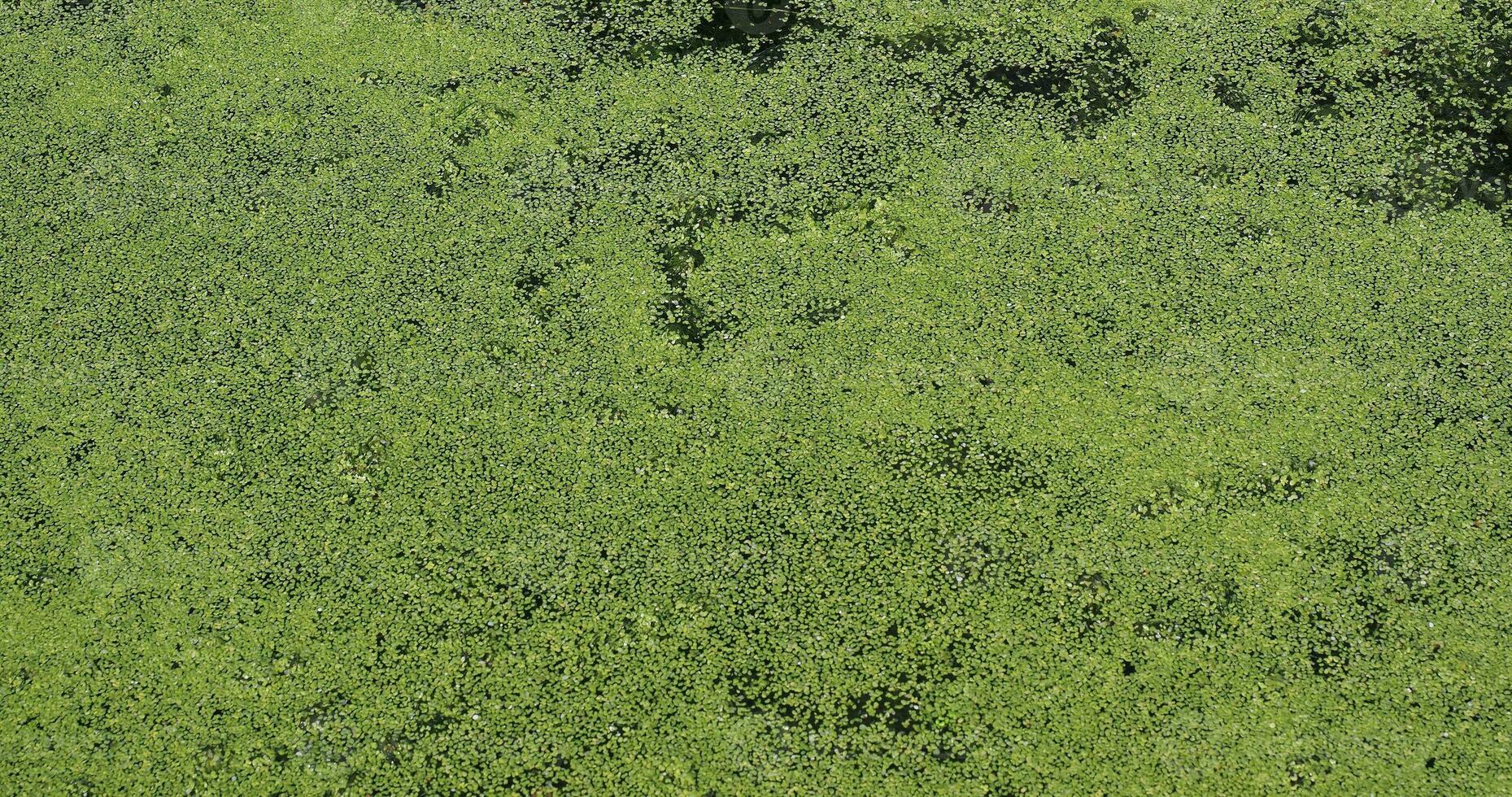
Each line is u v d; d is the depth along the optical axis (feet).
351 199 40.14
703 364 35.53
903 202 38.91
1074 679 29.68
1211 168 39.19
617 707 29.94
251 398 35.63
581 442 34.14
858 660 30.25
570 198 39.78
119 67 44.75
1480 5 42.88
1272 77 41.55
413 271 38.22
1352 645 29.81
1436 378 34.09
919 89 42.09
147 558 32.73
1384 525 31.60
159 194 40.83
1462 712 28.78
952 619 30.68
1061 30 43.55
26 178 41.55
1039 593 30.96
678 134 41.37
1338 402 33.76
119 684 30.89
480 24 45.14
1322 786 28.09
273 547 32.76
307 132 42.22
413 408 35.09
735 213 39.01
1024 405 34.17
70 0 47.21
